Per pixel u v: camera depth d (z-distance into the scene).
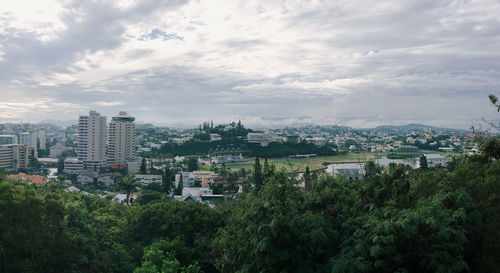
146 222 41.97
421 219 17.59
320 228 18.88
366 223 18.97
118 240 42.28
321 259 19.86
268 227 19.22
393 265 17.52
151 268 26.19
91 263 33.06
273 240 18.97
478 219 18.25
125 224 45.06
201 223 40.25
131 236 42.09
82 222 36.56
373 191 23.33
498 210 19.00
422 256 17.62
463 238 16.30
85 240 33.84
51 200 31.33
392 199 22.56
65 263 31.25
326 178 27.23
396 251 17.12
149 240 40.56
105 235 40.56
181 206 42.28
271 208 19.98
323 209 23.33
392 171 24.09
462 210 16.97
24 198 29.09
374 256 16.83
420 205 20.41
